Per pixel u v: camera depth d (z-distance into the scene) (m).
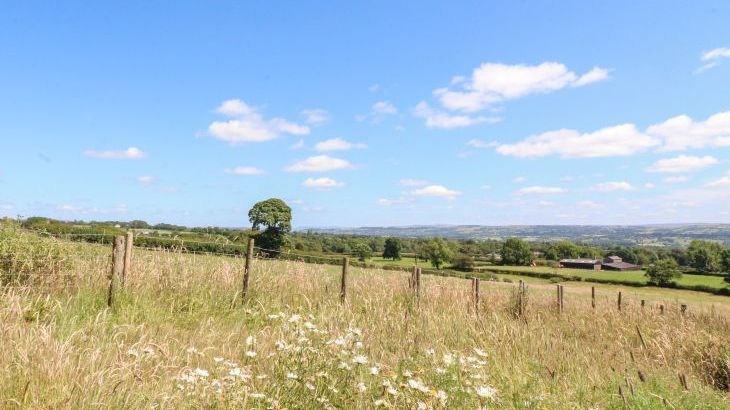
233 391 3.72
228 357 5.37
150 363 4.82
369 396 4.16
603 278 85.44
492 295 12.73
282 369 4.10
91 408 3.54
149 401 3.78
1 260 7.52
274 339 6.02
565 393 5.49
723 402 5.75
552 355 7.34
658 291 73.12
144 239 10.95
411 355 5.66
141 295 7.79
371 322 7.84
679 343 8.76
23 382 3.73
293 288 10.12
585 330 10.22
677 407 5.24
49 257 7.96
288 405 3.74
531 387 5.27
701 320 12.64
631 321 10.92
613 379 6.02
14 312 5.75
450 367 4.73
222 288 9.02
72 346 4.55
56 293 7.43
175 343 5.91
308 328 4.45
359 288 10.80
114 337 5.42
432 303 10.69
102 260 8.84
